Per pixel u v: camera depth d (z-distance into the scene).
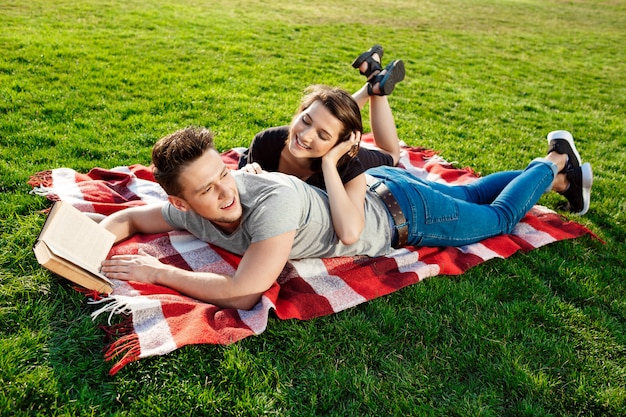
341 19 13.60
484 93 7.93
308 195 2.79
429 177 4.53
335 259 3.15
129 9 10.73
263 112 5.79
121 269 2.72
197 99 5.95
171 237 3.14
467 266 3.26
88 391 2.15
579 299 3.15
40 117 4.87
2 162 3.87
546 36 14.65
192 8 11.98
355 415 2.23
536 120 6.83
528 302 3.03
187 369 2.30
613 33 16.20
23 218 3.22
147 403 2.13
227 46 8.64
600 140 6.32
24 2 10.08
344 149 2.94
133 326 2.45
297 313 2.68
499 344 2.67
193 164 2.35
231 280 2.59
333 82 7.48
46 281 2.69
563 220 3.99
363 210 2.99
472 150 5.41
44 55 6.62
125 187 3.78
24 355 2.25
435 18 15.95
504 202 3.57
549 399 2.39
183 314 2.55
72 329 2.44
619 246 3.78
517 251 3.54
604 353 2.72
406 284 3.01
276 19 12.27
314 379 2.36
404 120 6.17
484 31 14.44
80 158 4.22
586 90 9.02
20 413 2.01
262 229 2.54
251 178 2.70
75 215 2.63
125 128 4.94
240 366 2.34
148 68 6.86
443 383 2.44
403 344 2.64
